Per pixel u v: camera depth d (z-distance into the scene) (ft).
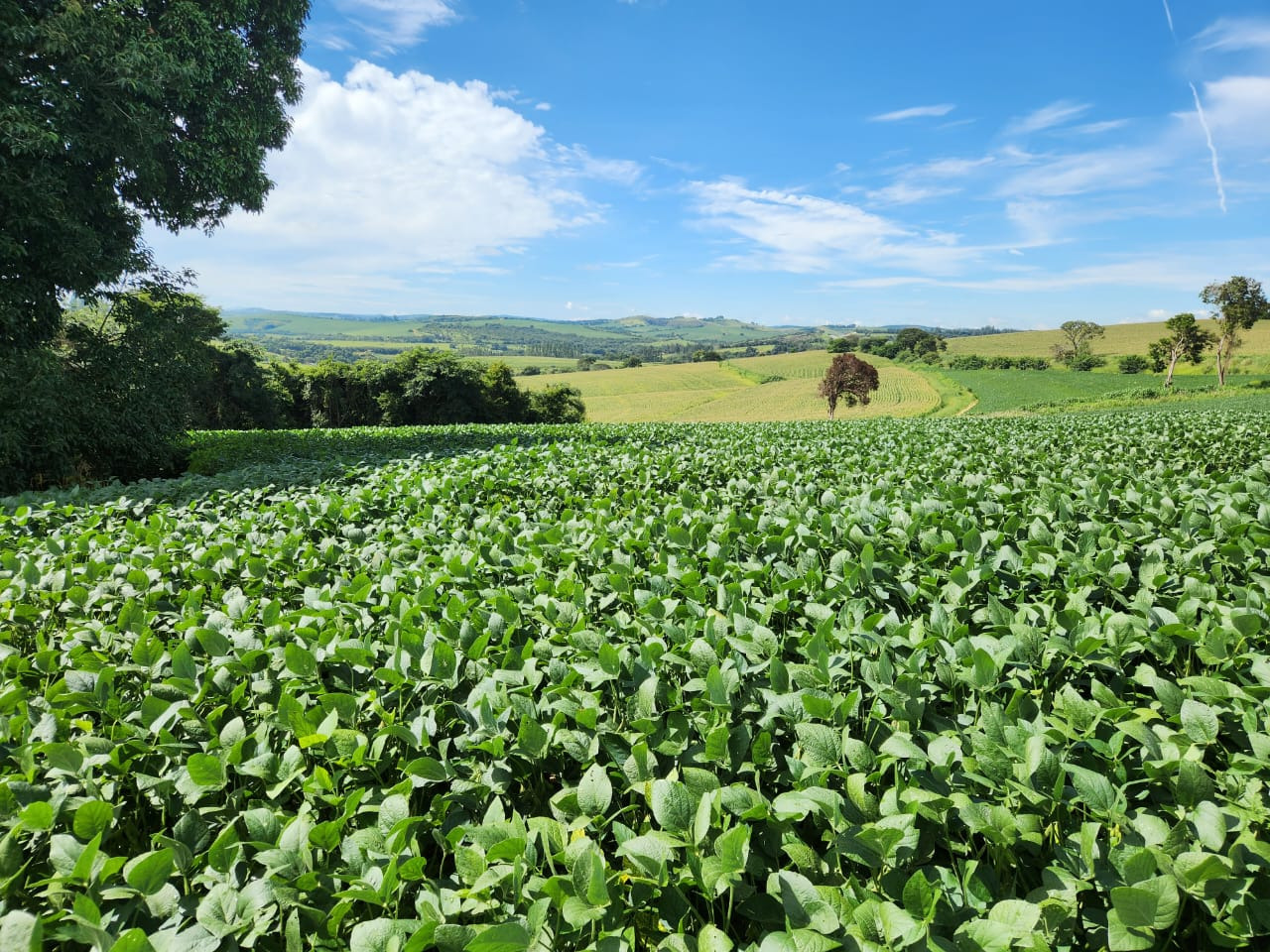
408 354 224.12
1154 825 6.13
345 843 6.57
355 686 10.28
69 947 6.50
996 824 6.16
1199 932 5.90
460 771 8.02
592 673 9.17
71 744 8.41
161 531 20.72
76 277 51.39
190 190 63.62
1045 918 5.65
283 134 68.85
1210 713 7.54
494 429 81.20
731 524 17.40
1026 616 10.55
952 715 9.22
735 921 6.74
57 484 53.78
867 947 5.18
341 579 14.07
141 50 51.06
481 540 16.98
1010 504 19.13
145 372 59.62
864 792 6.62
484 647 10.33
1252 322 224.33
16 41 44.73
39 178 46.16
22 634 13.89
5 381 46.42
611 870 6.70
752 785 7.68
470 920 6.33
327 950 5.93
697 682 8.87
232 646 11.25
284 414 197.88
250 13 61.93
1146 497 17.95
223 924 5.89
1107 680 9.70
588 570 15.70
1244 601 10.77
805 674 8.81
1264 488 18.33
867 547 13.00
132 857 8.08
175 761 8.41
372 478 30.37
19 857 6.64
